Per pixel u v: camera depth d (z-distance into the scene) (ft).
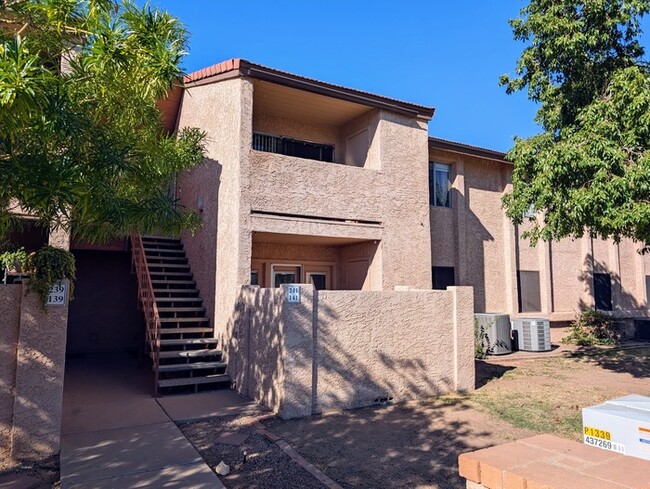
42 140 14.43
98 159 16.11
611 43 32.12
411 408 26.89
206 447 20.48
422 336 29.66
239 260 32.76
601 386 33.06
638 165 26.63
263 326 27.55
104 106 18.53
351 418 24.81
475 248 53.42
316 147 46.44
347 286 44.98
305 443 21.03
